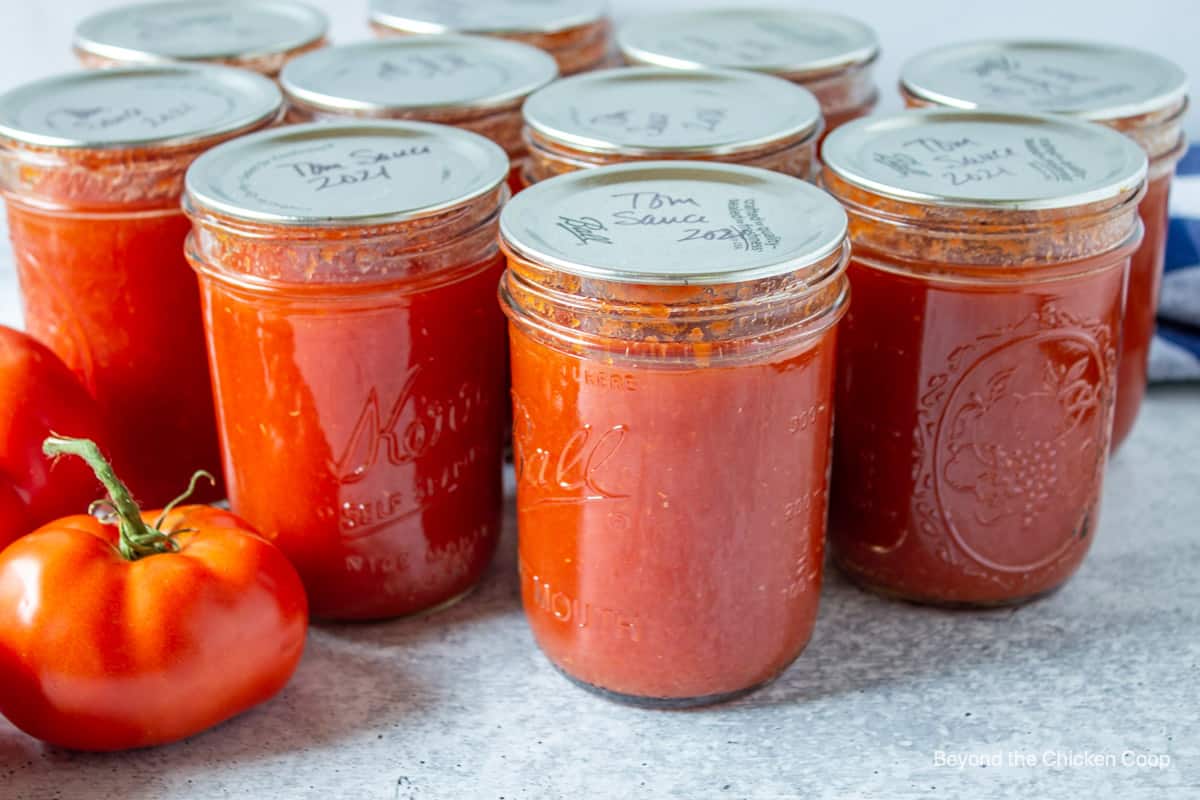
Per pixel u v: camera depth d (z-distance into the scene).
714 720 0.55
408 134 0.59
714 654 0.54
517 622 0.59
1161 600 0.59
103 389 0.62
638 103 0.62
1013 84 0.64
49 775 0.53
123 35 0.70
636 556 0.53
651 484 0.52
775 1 0.76
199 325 0.62
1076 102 0.62
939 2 0.74
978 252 0.54
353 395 0.56
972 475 0.57
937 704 0.55
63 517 0.57
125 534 0.54
